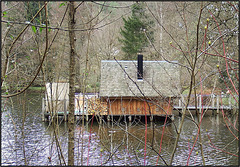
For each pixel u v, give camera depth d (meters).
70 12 3.49
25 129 13.03
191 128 14.20
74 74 3.91
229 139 11.41
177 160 8.41
